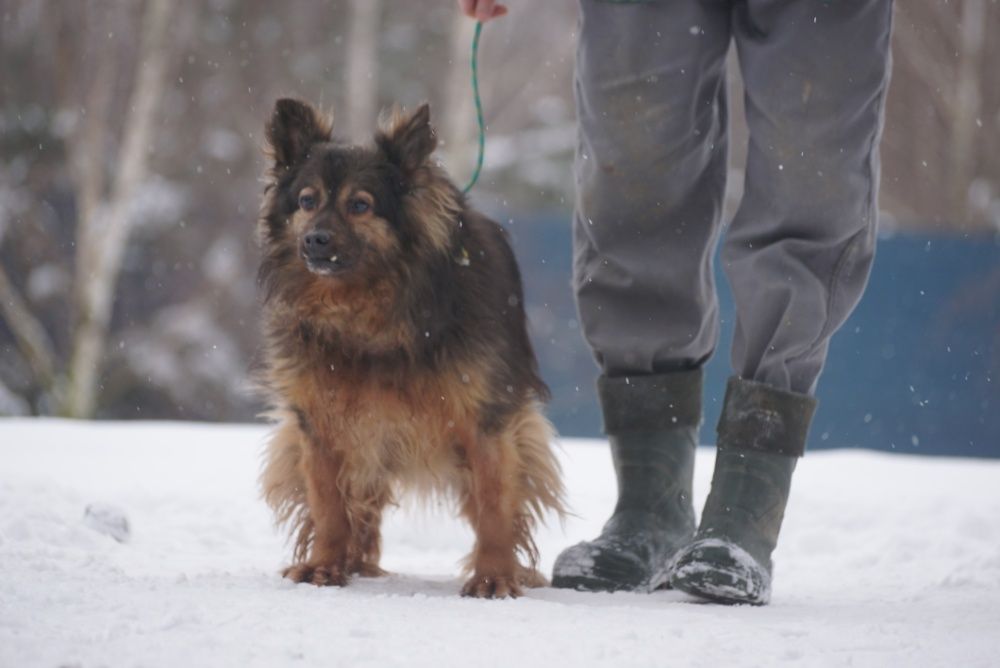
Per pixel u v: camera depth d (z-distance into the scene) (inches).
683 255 353.4
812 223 324.8
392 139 363.9
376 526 387.5
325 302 347.6
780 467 328.8
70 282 1616.6
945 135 1893.5
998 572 372.8
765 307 327.9
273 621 258.2
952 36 1857.8
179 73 1727.4
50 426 832.9
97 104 1556.3
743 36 330.6
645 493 359.3
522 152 1893.5
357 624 259.0
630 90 333.1
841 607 314.3
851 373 1131.3
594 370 1221.7
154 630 245.3
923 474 645.3
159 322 1585.9
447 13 1876.2
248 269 1621.6
